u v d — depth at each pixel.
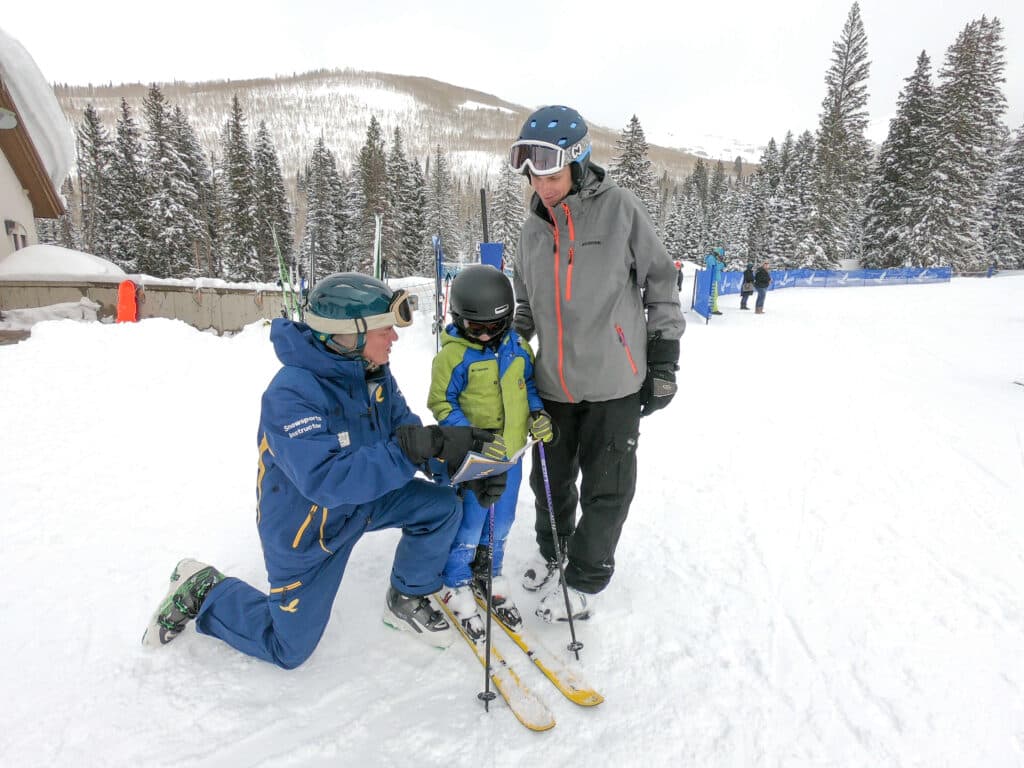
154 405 4.58
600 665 1.98
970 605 2.42
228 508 2.96
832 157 32.97
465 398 2.06
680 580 2.52
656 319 2.01
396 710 1.73
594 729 1.70
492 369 2.03
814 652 2.09
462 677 1.89
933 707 1.84
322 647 1.99
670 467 3.93
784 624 2.24
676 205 54.56
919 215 29.98
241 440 4.01
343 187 39.75
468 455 1.71
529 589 2.39
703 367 7.51
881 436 4.75
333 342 1.71
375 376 1.95
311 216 36.53
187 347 5.89
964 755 1.66
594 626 2.17
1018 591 2.54
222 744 1.57
